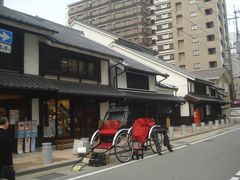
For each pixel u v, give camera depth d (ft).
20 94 44.55
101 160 35.88
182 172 29.48
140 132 40.14
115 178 27.86
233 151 43.68
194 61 210.79
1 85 38.32
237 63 219.20
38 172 32.96
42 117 51.03
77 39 70.13
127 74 79.41
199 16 211.82
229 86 184.85
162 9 242.78
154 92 93.76
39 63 51.34
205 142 58.70
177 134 78.43
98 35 110.63
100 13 272.31
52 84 48.57
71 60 60.18
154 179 26.73
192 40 213.25
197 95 128.36
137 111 82.07
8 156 22.54
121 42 111.65
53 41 51.49
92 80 65.51
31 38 49.57
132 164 35.55
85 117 62.90
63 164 36.37
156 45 243.60
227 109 173.88
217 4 211.41
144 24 249.96
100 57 65.46
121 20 258.98
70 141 53.88
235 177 26.66
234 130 90.99
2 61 44.57
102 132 38.78
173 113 113.09
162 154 43.21
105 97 61.11
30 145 46.65
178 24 220.23
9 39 40.63
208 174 28.19
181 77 121.60
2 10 49.06
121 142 39.06
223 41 216.95
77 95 53.31
